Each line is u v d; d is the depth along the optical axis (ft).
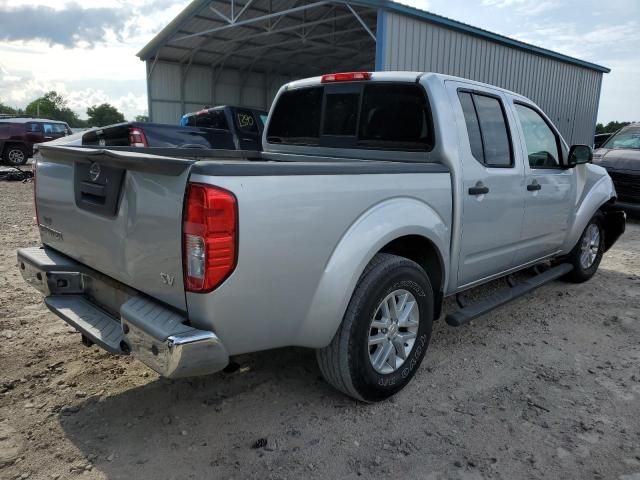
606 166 32.78
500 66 51.88
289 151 14.89
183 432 9.02
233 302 7.56
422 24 42.63
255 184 7.55
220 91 86.84
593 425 9.62
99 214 8.94
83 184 9.35
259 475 8.00
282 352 12.29
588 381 11.34
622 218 19.36
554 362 12.25
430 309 10.81
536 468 8.38
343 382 9.52
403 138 11.85
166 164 7.33
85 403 9.83
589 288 18.28
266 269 7.80
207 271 7.21
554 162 15.42
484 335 13.76
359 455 8.55
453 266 11.63
